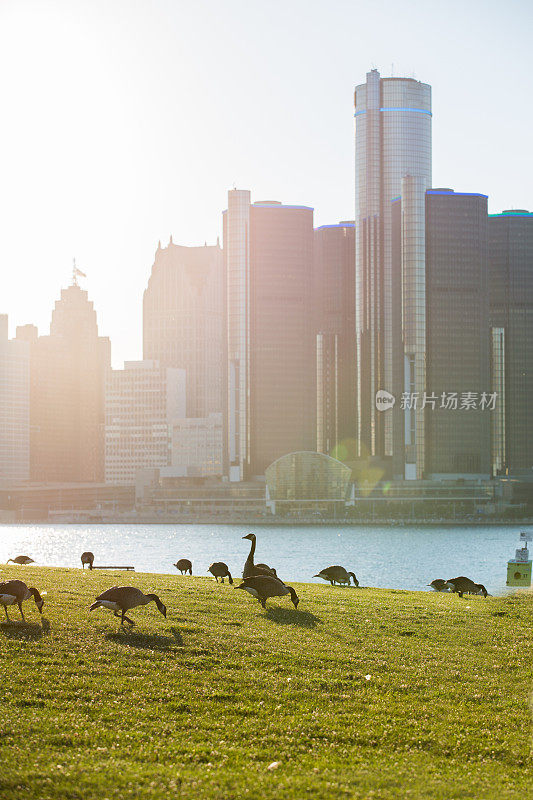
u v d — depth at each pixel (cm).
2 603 3603
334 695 3034
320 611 4575
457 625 4431
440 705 3020
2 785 2138
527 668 3569
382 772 2384
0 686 2836
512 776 2436
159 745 2478
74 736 2495
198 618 4069
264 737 2598
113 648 3362
